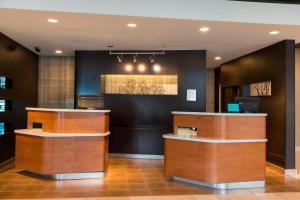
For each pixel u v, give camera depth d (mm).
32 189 4500
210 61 8914
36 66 8180
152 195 4289
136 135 7227
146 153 7184
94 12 4367
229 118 4621
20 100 6949
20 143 5340
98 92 7379
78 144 5105
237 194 4383
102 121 5211
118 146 7277
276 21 4715
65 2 4301
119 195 4273
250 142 4754
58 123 5000
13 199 4031
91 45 6758
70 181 4969
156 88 7441
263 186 4812
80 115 5098
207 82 10945
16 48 6582
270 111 6367
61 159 5023
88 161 5168
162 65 7250
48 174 4984
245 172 4715
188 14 4562
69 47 7051
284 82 5758
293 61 5730
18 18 4641
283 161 5801
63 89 8453
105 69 7383
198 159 4719
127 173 5621
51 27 5188
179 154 4969
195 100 7105
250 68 7398
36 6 4219
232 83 8617
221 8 4629
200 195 4312
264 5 4699
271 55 6305
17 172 5508
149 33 5516
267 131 6520
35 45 6883
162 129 7156
